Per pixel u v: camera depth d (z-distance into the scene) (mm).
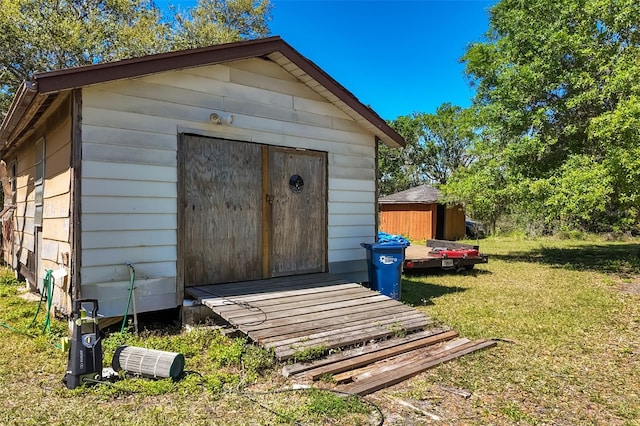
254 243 5766
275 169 5980
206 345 4074
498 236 21594
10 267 9359
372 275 6418
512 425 2705
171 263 4875
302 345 3705
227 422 2617
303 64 5844
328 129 6531
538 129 11688
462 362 3869
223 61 5090
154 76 4766
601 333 4930
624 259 12359
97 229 4328
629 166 8625
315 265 6422
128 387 3066
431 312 5879
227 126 5402
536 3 11477
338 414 2729
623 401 3111
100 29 15086
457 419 2762
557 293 7469
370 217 7098
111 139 4438
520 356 4082
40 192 6059
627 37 10562
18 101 4438
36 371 3412
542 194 10656
